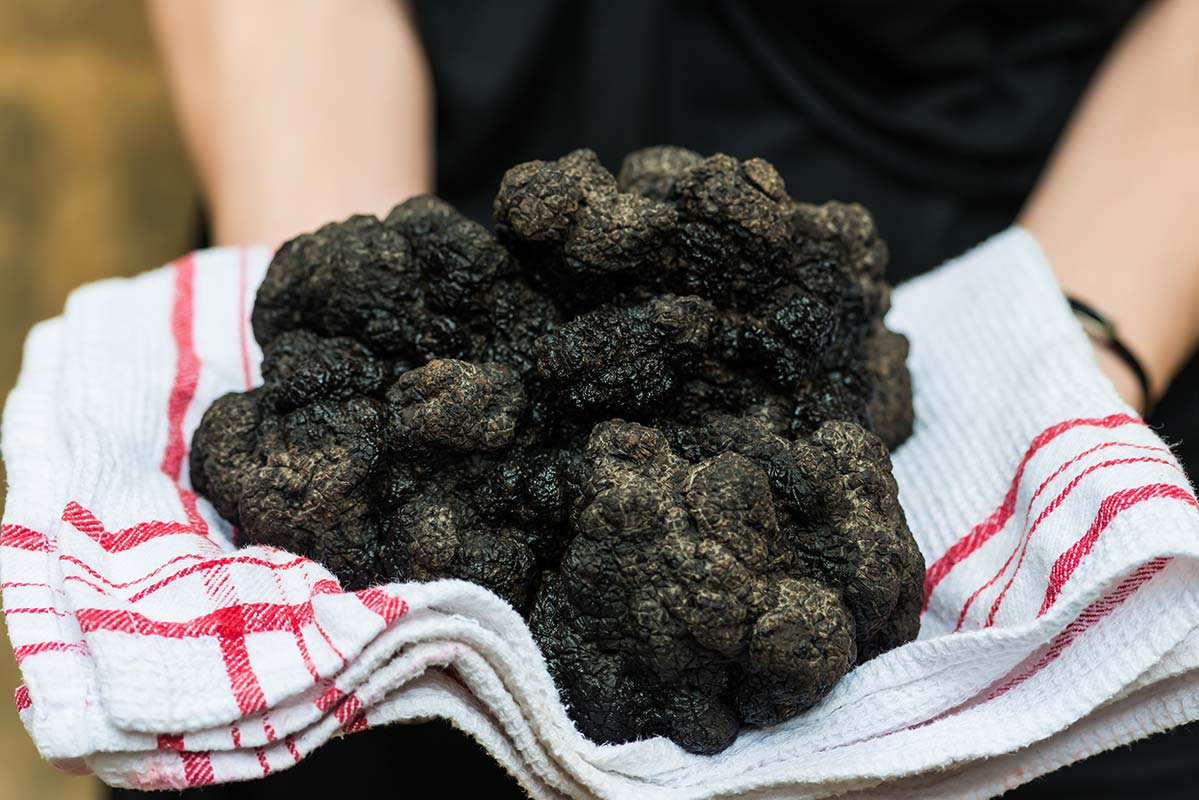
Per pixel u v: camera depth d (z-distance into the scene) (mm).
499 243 425
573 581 394
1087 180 564
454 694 395
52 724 372
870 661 408
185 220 1142
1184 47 567
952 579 435
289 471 409
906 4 582
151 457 445
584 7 608
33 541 406
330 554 410
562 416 416
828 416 425
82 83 1171
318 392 417
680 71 622
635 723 399
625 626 392
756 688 393
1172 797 588
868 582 400
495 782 571
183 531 413
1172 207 542
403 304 423
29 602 390
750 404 425
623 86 609
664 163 442
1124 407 433
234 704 375
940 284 509
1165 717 403
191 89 585
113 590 392
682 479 397
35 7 1188
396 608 379
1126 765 589
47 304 1099
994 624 418
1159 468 406
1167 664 394
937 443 467
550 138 630
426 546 402
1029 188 617
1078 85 611
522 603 410
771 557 395
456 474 411
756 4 607
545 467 414
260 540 411
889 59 603
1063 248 548
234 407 423
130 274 1117
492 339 425
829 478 403
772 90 621
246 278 499
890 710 403
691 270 418
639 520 389
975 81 612
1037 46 607
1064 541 406
